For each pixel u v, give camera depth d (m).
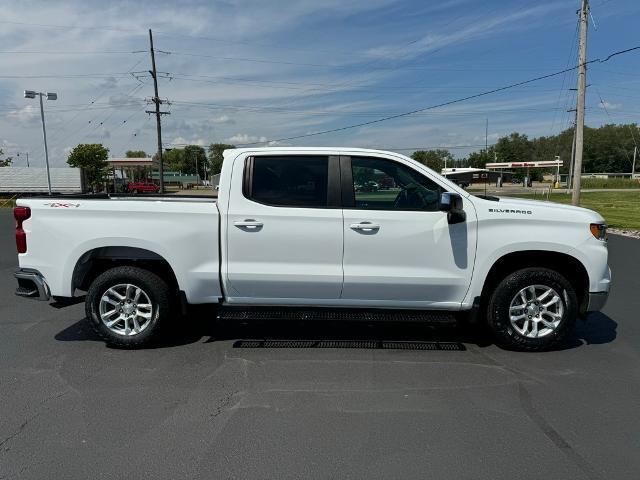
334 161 4.54
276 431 3.22
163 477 2.73
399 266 4.51
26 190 44.94
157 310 4.70
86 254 4.60
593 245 4.52
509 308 4.61
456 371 4.25
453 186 4.54
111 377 4.09
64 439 3.11
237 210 4.48
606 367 4.35
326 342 4.98
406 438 3.14
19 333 5.27
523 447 3.04
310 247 4.48
